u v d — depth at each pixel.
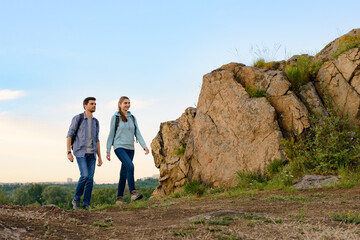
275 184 7.37
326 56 10.20
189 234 3.22
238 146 8.98
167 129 12.05
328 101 8.88
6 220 3.22
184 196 8.43
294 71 9.56
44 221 3.65
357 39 9.73
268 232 3.29
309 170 7.69
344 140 8.05
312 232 3.17
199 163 9.69
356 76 8.86
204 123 9.93
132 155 7.44
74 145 6.38
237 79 10.09
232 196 6.99
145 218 4.84
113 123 7.27
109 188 74.25
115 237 3.29
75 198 6.27
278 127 8.66
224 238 3.04
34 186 119.56
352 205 4.71
